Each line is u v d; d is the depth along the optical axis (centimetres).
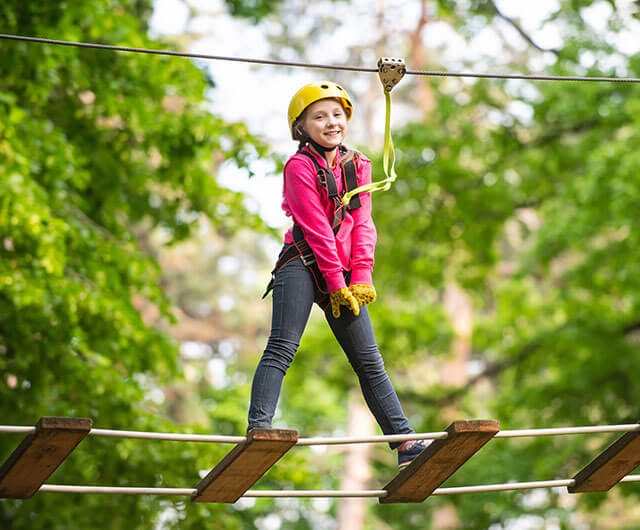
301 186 605
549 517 2227
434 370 3191
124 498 1146
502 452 2222
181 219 1379
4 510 1118
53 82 1084
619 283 1908
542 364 2172
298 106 620
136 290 1316
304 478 1273
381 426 620
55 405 1109
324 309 629
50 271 981
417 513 2698
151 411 1278
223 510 1220
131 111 1187
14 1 1075
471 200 2114
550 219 1953
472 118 2252
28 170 966
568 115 1933
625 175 1645
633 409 2014
